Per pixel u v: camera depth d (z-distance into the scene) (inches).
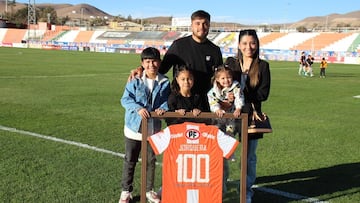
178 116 189.3
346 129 444.8
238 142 189.9
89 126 417.7
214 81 211.6
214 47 231.5
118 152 323.9
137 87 214.7
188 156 189.3
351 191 253.3
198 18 221.6
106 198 232.5
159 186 205.0
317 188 257.8
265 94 219.8
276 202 234.5
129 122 219.9
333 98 717.9
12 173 266.8
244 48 216.5
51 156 307.1
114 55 2336.4
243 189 193.5
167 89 218.7
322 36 2679.6
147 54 211.8
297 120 493.7
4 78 892.0
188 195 190.5
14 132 379.2
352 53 2201.0
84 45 3058.6
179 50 228.7
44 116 463.8
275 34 2869.1
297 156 330.6
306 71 1272.1
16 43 3321.9
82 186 248.8
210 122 191.0
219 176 190.5
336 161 319.0
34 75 987.3
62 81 869.2
